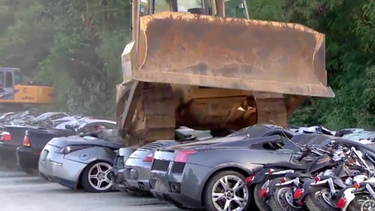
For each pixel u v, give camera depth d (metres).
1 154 16.81
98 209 10.98
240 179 9.41
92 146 13.32
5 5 50.25
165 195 9.68
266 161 9.53
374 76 19.39
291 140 10.01
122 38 30.27
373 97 19.70
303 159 9.48
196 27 11.31
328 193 8.36
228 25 11.48
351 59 21.61
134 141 13.80
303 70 11.90
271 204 8.80
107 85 33.69
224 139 10.27
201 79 11.22
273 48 11.74
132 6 13.58
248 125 13.60
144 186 10.89
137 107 12.93
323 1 20.73
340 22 21.33
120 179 12.12
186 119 13.30
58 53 33.50
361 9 20.33
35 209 11.09
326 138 9.77
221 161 9.34
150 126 12.33
